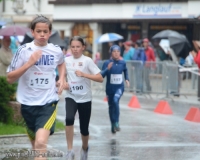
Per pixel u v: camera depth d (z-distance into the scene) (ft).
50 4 306.35
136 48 167.84
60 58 50.85
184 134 87.04
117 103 86.99
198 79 139.13
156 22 271.49
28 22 316.40
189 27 265.95
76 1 290.76
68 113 65.00
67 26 296.10
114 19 280.31
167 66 145.18
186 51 166.30
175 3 266.16
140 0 273.33
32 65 48.03
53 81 50.34
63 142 77.41
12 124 85.97
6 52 97.55
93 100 139.64
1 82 84.99
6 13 320.09
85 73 65.62
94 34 287.69
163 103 114.73
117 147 74.95
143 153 70.64
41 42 49.42
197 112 102.42
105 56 281.74
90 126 95.09
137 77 153.07
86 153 66.39
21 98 49.96
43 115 49.60
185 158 67.51
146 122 100.89
